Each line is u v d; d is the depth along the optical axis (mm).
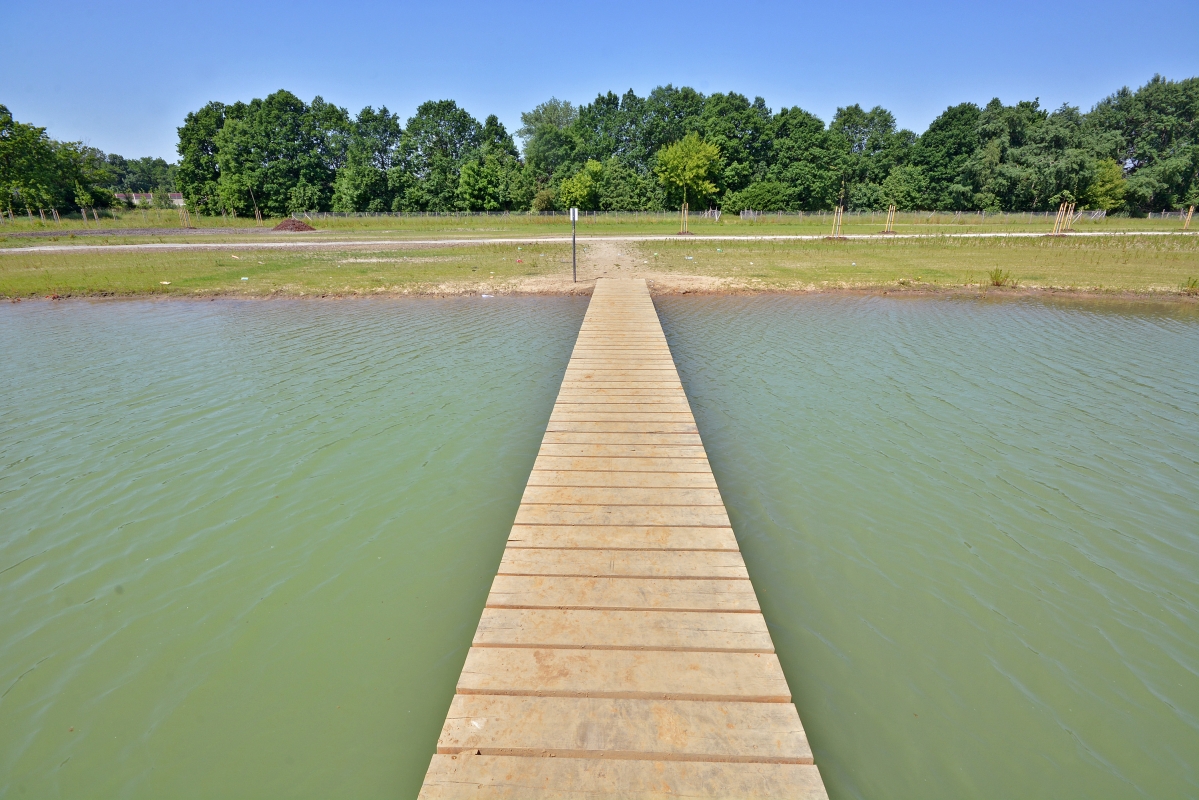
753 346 9961
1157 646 3523
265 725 3023
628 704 2375
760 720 2301
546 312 12609
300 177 52531
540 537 3586
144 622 3705
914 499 5098
